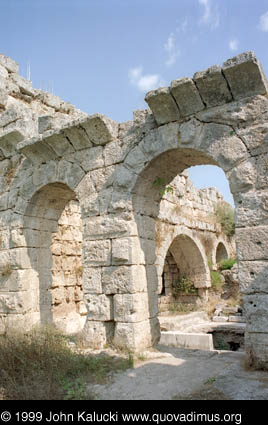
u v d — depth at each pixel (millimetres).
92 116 8227
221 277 19234
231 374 5734
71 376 5953
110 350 7559
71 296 12586
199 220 19141
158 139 7738
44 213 10664
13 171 10867
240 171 6617
